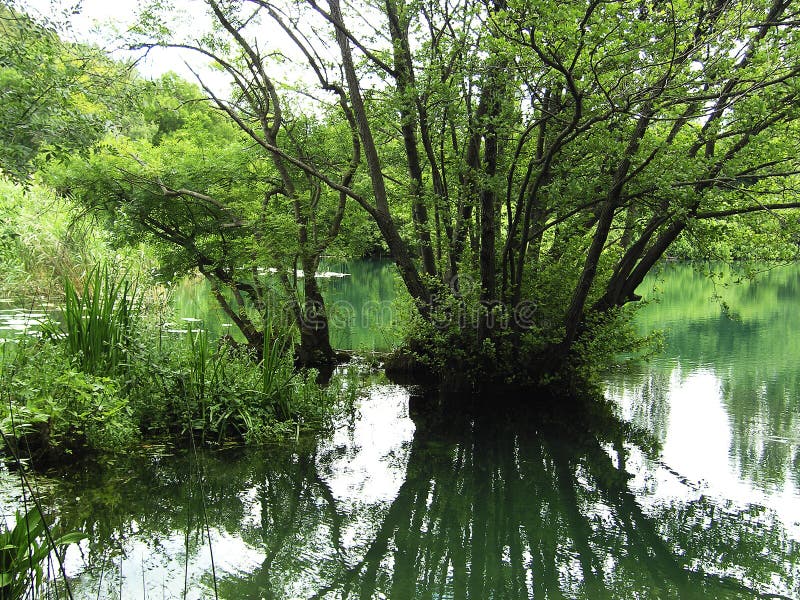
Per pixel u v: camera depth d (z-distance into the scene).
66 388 6.70
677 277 33.47
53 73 7.27
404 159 13.45
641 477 7.29
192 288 23.50
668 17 7.34
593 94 8.16
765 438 8.52
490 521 6.24
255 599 4.71
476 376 10.41
